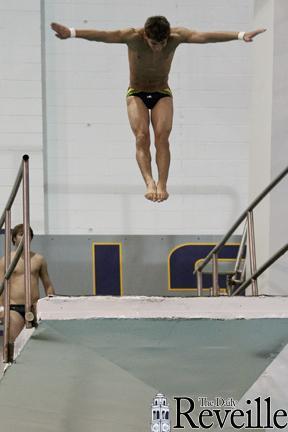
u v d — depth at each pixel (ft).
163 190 63.93
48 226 96.68
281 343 48.57
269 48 83.82
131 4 97.04
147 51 61.11
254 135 89.71
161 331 50.57
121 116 97.30
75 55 96.68
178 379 43.73
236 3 97.50
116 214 97.50
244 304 53.72
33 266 76.59
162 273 95.04
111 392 42.04
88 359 46.16
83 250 94.53
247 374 44.57
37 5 95.25
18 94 95.04
